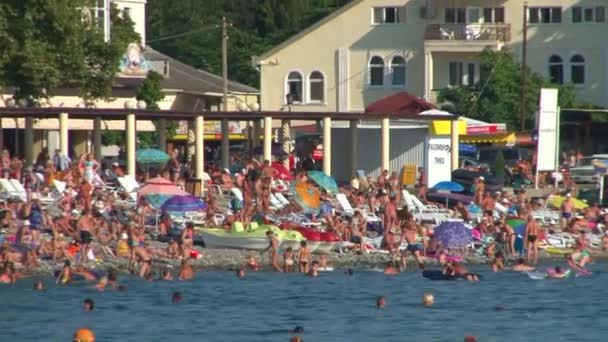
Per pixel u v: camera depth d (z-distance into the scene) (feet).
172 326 520.83
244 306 564.71
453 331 522.06
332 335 509.35
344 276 650.02
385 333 515.09
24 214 651.66
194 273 639.35
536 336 515.91
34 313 541.34
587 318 554.87
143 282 615.98
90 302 551.59
